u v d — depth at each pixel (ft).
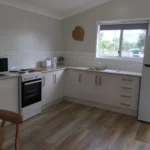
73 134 8.38
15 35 10.82
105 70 12.34
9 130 8.55
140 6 11.55
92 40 13.78
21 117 4.17
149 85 9.55
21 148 7.09
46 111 11.33
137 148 7.34
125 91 11.03
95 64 13.89
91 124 9.57
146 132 8.79
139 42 12.23
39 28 12.67
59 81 12.84
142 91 9.83
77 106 12.50
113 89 11.45
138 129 9.11
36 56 12.73
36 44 12.60
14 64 11.02
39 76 10.37
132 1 11.77
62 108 11.99
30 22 11.82
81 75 12.66
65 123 9.59
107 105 11.97
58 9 12.95
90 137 8.14
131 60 12.32
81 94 12.89
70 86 13.34
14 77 8.85
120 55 13.14
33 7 11.61
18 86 9.20
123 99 11.18
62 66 14.15
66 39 15.10
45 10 12.62
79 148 7.21
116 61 12.93
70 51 15.02
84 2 12.35
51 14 13.48
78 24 14.25
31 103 10.08
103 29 13.52
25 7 11.14
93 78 12.14
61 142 7.63
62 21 15.05
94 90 12.25
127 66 12.55
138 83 10.48
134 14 11.84
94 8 13.30
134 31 12.30
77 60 14.76
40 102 10.83
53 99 12.41
